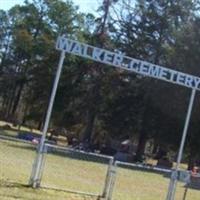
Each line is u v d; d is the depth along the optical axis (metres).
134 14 78.62
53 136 91.19
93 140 88.75
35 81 95.25
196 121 68.50
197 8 76.75
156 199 27.64
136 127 75.25
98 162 46.56
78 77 86.06
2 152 40.69
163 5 76.88
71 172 34.50
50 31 100.88
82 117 86.25
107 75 79.19
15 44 106.88
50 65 91.94
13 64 115.69
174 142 72.00
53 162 39.56
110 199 23.70
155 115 73.12
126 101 76.06
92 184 29.16
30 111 99.00
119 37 79.12
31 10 103.62
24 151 44.62
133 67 23.81
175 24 76.19
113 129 77.62
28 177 25.61
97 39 79.75
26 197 20.20
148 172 48.16
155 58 76.50
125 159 71.88
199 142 69.50
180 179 23.97
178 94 69.31
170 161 76.12
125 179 36.69
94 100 79.88
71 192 23.52
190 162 71.56
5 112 123.56
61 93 87.38
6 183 22.38
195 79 24.75
